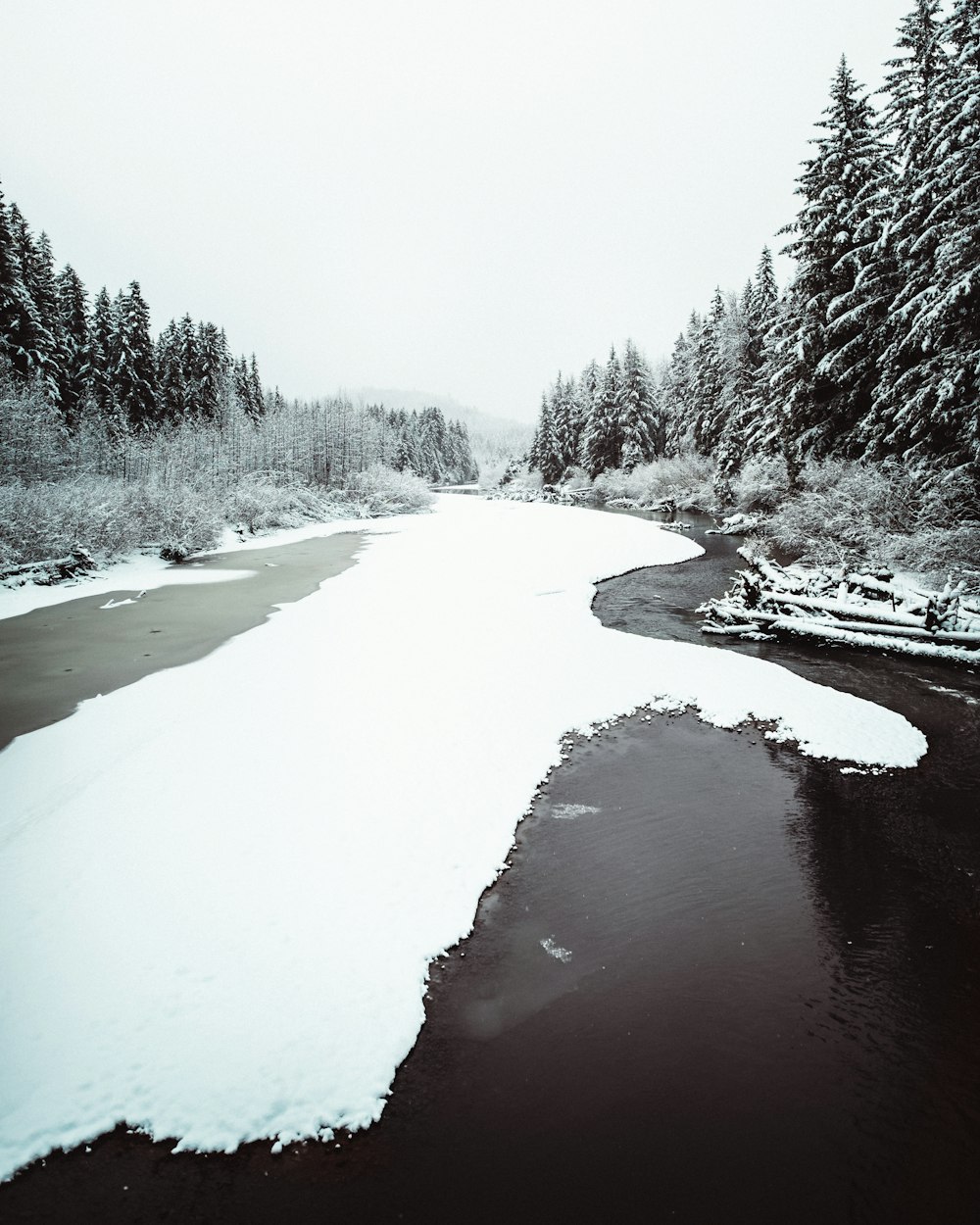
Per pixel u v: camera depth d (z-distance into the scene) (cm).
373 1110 325
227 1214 281
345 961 410
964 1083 342
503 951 441
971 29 1264
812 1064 354
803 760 727
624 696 909
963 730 796
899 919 474
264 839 529
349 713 796
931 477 1462
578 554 2269
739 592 1347
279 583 1831
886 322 1623
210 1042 352
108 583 1844
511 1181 293
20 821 550
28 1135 309
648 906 488
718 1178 294
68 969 391
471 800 616
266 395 7212
